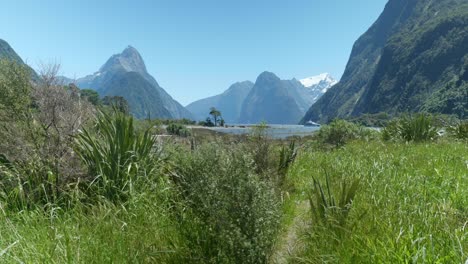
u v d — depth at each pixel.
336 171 7.33
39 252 3.36
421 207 4.23
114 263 3.48
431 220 3.81
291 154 8.03
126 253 3.69
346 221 3.93
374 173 6.32
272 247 3.76
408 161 8.05
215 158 4.65
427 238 3.26
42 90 5.13
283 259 3.95
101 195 4.89
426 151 9.88
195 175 4.88
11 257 3.21
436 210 4.20
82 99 5.84
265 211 3.67
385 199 4.76
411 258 2.92
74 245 3.55
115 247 3.73
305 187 6.60
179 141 7.07
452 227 3.61
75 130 5.48
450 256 2.92
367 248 3.33
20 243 3.50
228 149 5.23
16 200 4.82
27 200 4.74
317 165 8.72
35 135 5.23
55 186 4.98
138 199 4.71
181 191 5.14
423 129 13.84
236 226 3.49
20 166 5.16
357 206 4.61
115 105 6.07
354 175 6.22
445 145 11.45
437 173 6.07
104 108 6.13
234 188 3.74
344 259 3.33
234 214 3.61
